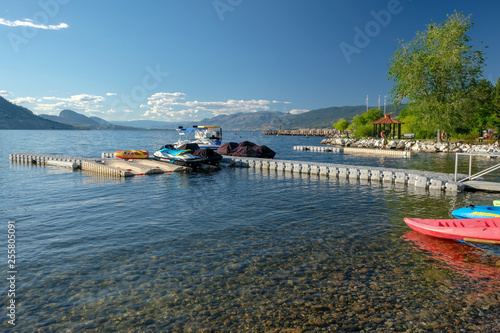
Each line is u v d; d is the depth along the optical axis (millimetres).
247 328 6293
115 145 77750
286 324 6426
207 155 32500
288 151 63062
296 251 10172
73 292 7590
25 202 17031
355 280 8281
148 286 7883
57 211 15109
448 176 23625
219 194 19359
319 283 8094
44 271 8672
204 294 7523
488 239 10344
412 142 58469
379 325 6414
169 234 11758
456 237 10891
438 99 54344
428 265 9297
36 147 68312
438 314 6809
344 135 113062
